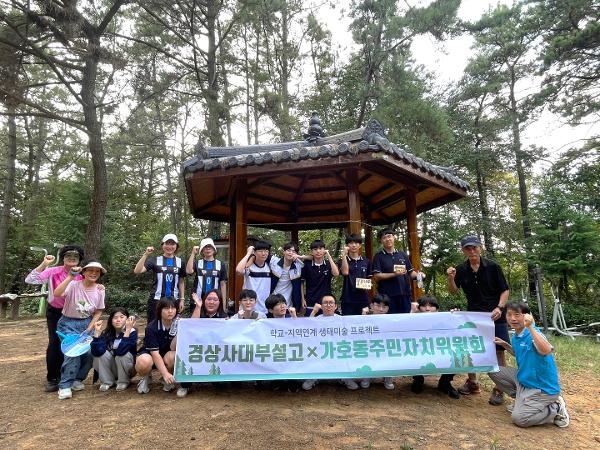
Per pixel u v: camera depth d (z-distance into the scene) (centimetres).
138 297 1461
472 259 497
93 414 392
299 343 458
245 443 326
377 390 485
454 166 1759
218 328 460
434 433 361
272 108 1625
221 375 448
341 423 373
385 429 363
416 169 584
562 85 1655
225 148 656
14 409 413
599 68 1588
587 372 612
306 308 520
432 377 555
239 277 663
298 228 1027
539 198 1239
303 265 537
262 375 449
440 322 465
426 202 830
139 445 323
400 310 531
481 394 491
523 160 1867
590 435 377
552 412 388
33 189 2245
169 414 388
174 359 458
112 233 1567
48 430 355
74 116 1580
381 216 980
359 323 464
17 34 1095
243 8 1442
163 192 2794
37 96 2202
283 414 389
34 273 478
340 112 1652
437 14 1280
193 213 885
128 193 2386
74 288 466
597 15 1547
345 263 531
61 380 453
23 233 2008
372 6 1414
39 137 2327
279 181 808
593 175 1644
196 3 1406
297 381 470
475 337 461
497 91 1934
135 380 520
